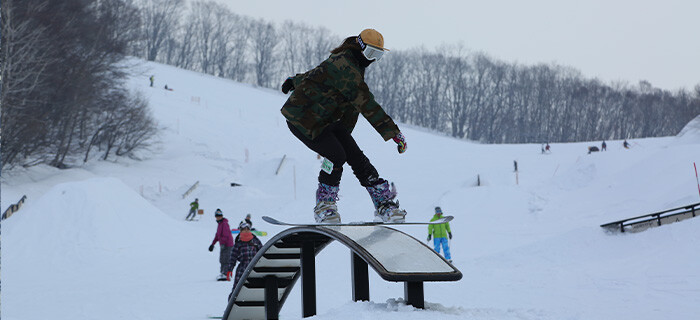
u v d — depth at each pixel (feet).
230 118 231.30
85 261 61.26
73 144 162.91
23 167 138.51
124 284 45.01
